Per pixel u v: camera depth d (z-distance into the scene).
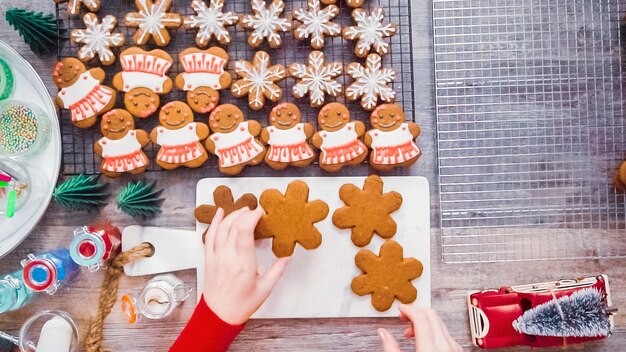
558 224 0.93
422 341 0.81
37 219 0.90
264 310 0.92
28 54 0.93
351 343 0.93
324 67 0.88
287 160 0.89
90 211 0.93
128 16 0.89
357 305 0.92
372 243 0.92
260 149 0.90
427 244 0.92
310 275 0.92
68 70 0.89
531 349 0.93
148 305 0.90
